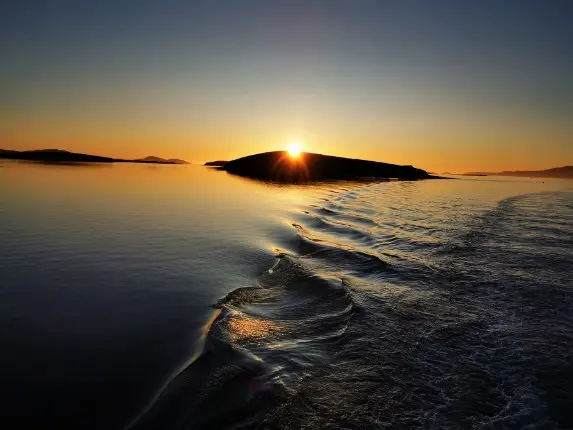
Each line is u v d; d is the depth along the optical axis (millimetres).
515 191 51281
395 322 7645
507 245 14234
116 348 6062
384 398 5180
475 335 7117
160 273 9766
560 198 38688
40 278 8914
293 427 4570
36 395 4809
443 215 22375
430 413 4875
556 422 4715
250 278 10078
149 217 17438
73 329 6578
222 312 7730
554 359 6246
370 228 17750
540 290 9469
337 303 8586
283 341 6770
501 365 6066
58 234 13281
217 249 12422
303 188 41625
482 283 9992
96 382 5160
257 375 5617
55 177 39406
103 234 13547
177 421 4555
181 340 6477
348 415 4820
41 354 5734
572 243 14570
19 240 12305
